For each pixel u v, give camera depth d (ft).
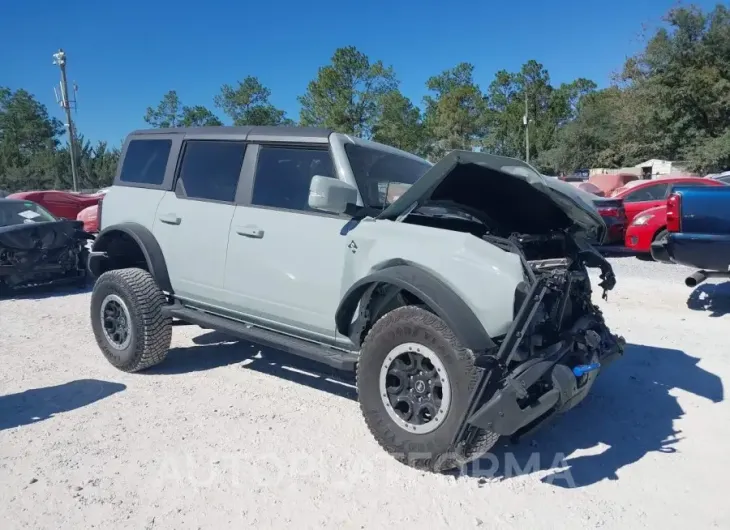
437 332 11.27
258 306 15.21
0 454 12.70
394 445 12.04
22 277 29.60
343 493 11.22
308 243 14.08
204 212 16.46
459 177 13.32
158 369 18.20
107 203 19.29
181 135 17.92
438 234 12.27
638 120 132.36
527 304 11.11
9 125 249.75
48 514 10.52
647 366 18.25
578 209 12.69
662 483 11.64
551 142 193.98
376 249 12.85
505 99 230.68
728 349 19.76
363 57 150.20
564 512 10.66
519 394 10.68
